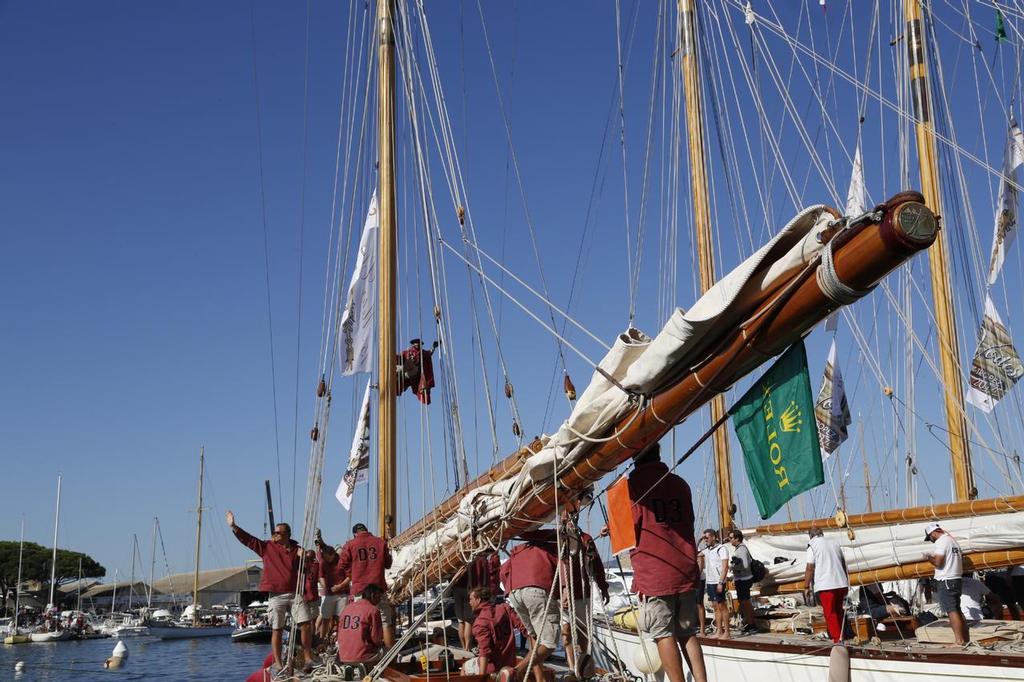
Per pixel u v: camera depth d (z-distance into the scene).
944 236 17.45
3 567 91.94
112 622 71.75
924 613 14.22
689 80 20.06
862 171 16.44
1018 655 8.38
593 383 6.02
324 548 12.59
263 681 11.83
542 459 6.71
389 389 14.20
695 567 5.91
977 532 11.61
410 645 12.45
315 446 13.10
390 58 15.12
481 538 8.45
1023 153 15.62
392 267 14.62
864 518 13.17
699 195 19.66
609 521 6.31
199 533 75.31
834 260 4.29
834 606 11.36
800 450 4.72
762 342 4.80
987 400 15.53
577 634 7.77
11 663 45.25
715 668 11.84
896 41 18.66
